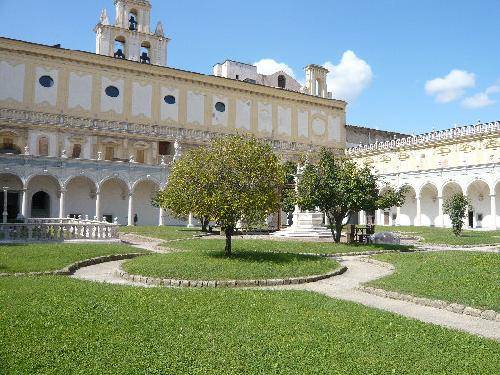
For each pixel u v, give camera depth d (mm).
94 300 9938
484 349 7336
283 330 7973
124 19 64250
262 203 18078
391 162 71688
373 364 6453
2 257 16531
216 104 68188
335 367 6281
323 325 8367
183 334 7598
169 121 63812
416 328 8422
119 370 5969
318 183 27250
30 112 53125
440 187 58312
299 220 33375
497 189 55062
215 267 15328
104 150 57875
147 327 7953
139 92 61875
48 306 9219
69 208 50688
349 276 16016
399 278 14078
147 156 60531
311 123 77375
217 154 18438
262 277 14086
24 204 45906
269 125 72812
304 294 11352
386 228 52469
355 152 78312
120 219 54094
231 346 7043
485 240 34344
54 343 6965
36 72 54812
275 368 6176
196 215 18469
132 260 17219
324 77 83375
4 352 6516
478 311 10102
